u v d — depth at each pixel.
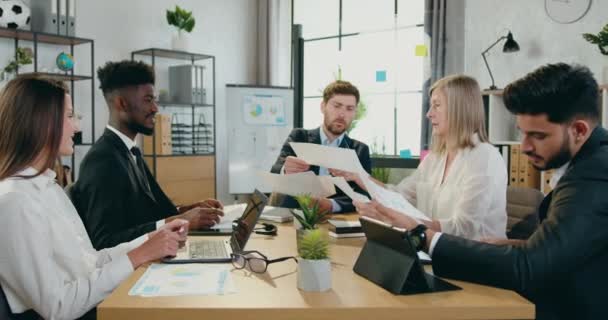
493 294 1.15
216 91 5.99
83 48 4.84
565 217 1.10
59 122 1.35
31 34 4.20
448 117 2.00
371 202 1.55
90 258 1.48
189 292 1.17
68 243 1.32
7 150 1.29
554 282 1.17
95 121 4.96
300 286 1.19
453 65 4.64
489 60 4.50
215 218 2.03
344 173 2.21
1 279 1.20
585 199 1.09
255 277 1.31
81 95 4.83
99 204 1.85
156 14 5.43
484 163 1.90
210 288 1.20
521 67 4.34
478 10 4.55
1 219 1.18
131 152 2.21
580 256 1.09
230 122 5.59
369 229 1.31
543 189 3.67
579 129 1.13
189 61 5.73
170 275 1.32
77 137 4.51
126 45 5.20
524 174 3.77
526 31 4.30
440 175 2.16
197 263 1.46
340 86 2.93
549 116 1.13
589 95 1.13
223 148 6.08
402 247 1.18
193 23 5.34
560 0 4.11
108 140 2.06
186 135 5.39
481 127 2.01
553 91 1.12
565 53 4.11
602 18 3.93
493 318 1.08
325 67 6.04
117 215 1.86
